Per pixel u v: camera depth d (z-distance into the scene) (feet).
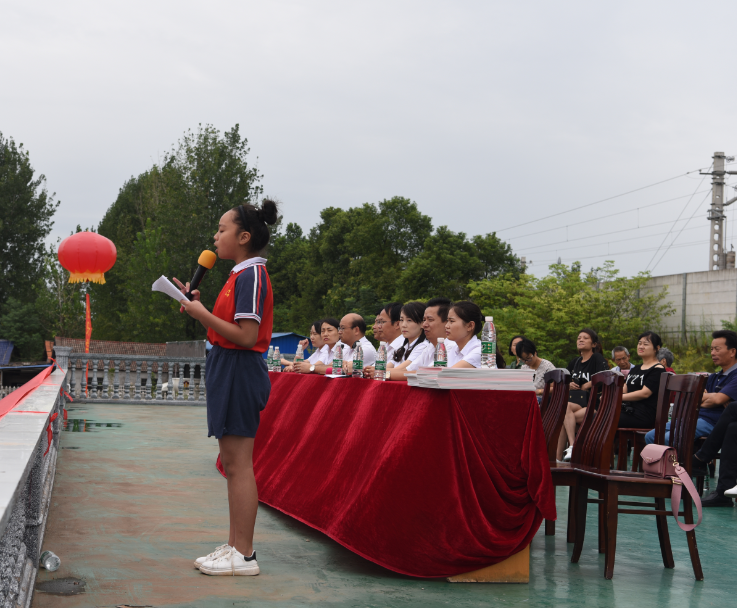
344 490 11.13
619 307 67.36
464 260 91.25
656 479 10.31
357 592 8.87
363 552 9.78
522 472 9.84
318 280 118.83
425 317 13.30
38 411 9.43
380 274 105.91
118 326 120.88
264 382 9.64
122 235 135.54
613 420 11.17
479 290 77.97
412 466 9.68
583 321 64.64
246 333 9.32
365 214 112.16
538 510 9.86
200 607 7.98
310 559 10.46
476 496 9.57
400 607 8.30
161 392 45.65
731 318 58.75
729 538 13.28
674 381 11.50
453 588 9.25
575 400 21.52
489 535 9.50
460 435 9.60
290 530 12.36
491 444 9.76
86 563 9.61
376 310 95.71
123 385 44.62
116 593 8.36
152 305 100.37
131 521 12.42
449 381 9.62
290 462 14.16
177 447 23.27
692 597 9.26
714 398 17.65
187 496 14.99
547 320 66.64
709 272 61.05
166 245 101.65
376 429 10.93
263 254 10.18
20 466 5.09
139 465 19.13
